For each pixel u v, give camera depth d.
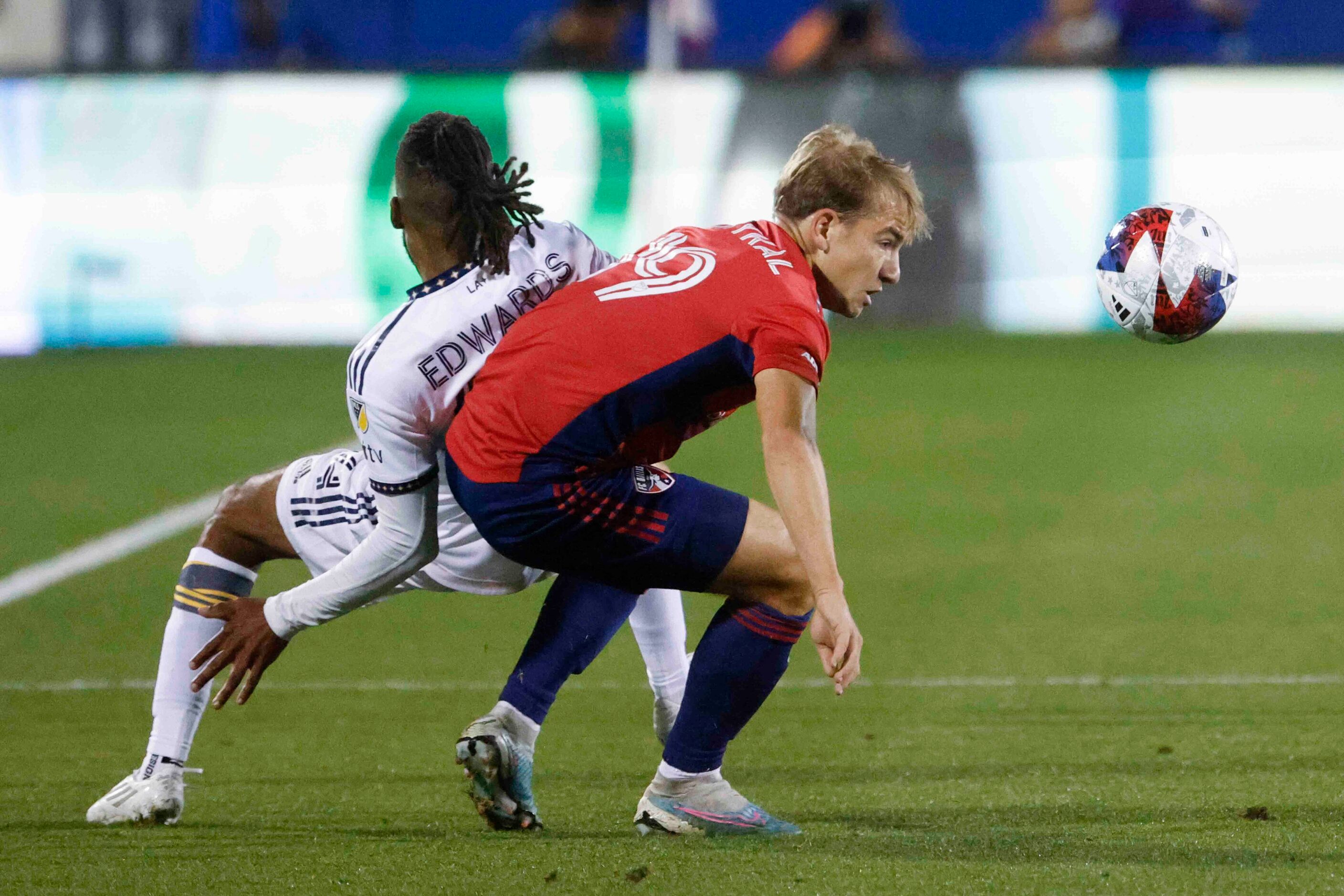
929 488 26.50
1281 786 12.15
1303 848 10.54
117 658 17.66
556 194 37.44
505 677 16.80
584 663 11.49
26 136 37.56
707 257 10.60
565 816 11.80
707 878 10.13
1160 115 37.06
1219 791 12.05
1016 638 18.08
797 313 10.10
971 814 11.62
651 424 10.52
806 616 10.87
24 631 18.95
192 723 11.89
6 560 22.61
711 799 11.16
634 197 37.38
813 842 10.92
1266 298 37.72
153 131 37.44
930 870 10.20
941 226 37.94
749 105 37.34
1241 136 37.03
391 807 12.10
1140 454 28.70
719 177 37.44
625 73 37.25
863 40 42.00
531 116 37.31
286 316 37.72
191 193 37.53
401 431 10.82
